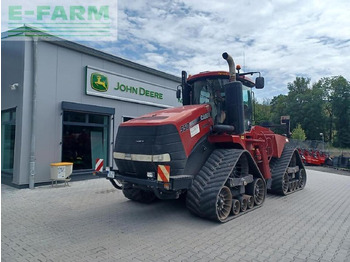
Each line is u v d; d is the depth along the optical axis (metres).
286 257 3.72
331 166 21.61
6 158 9.09
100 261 3.51
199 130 5.47
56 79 8.95
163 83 13.62
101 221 5.19
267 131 8.12
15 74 8.56
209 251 3.87
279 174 7.82
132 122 5.46
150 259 3.58
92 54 10.04
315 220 5.51
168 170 4.46
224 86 6.18
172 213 5.75
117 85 11.11
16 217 5.38
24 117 8.16
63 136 9.27
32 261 3.49
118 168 5.57
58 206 6.23
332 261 3.63
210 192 4.99
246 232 4.68
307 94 60.81
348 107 57.44
